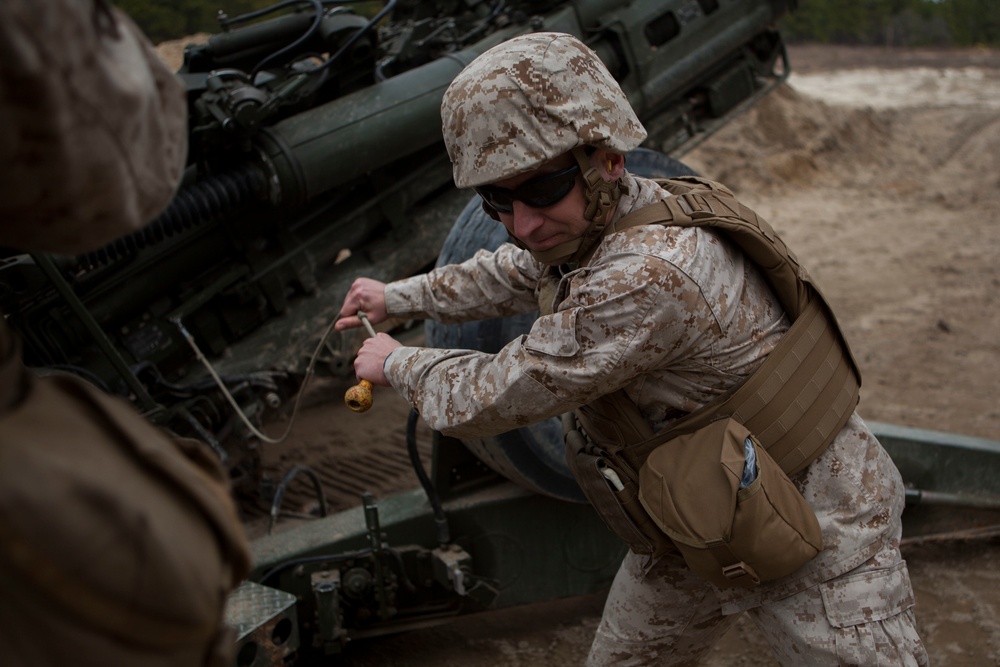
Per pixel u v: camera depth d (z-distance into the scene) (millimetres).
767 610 1821
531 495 2787
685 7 4875
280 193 3469
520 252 2090
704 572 1731
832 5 27844
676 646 2023
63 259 3070
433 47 4309
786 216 9547
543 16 4496
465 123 1595
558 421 2631
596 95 1603
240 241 3578
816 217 9508
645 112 4852
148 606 695
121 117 742
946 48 28844
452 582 2629
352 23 3645
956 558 3332
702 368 1738
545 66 1571
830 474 1802
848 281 7234
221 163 3445
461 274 2148
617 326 1622
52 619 670
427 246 4191
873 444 1873
